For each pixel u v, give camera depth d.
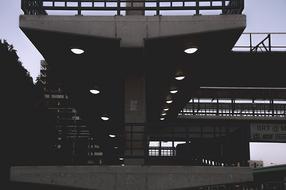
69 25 12.30
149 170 11.46
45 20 12.27
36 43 13.21
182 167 11.48
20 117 22.92
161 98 23.42
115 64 14.93
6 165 20.34
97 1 12.66
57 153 26.61
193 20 12.35
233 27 12.23
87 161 18.28
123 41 12.35
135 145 12.90
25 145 23.38
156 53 13.98
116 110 25.66
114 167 11.48
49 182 11.51
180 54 14.20
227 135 13.50
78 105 24.67
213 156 14.81
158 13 12.64
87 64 15.35
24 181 11.55
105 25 12.40
